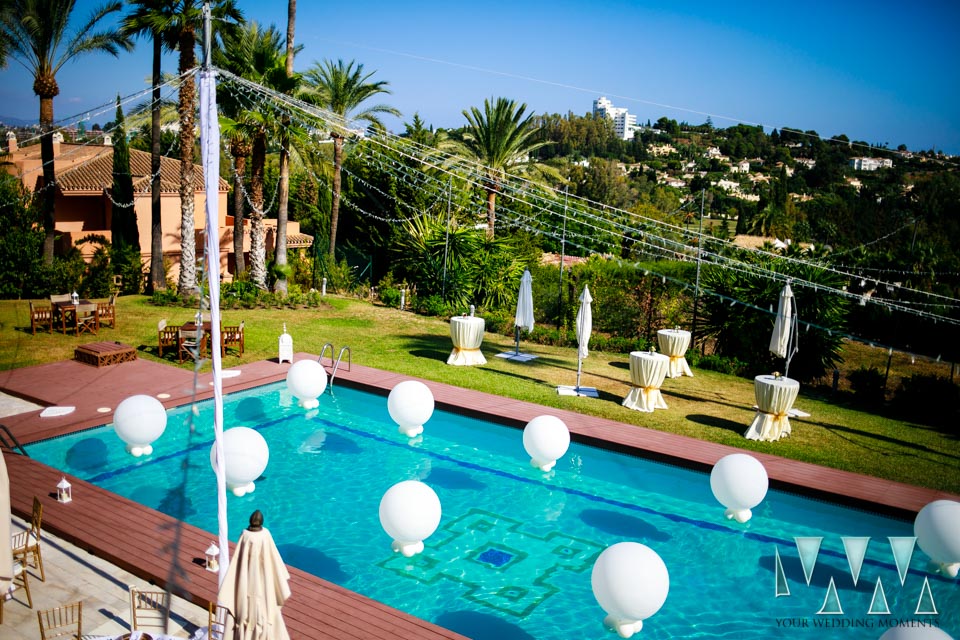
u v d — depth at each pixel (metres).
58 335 19.97
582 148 142.38
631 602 7.55
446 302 26.09
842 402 17.06
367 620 7.62
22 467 11.37
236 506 10.85
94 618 7.44
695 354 20.06
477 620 8.21
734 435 14.02
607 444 13.39
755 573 9.41
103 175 31.62
